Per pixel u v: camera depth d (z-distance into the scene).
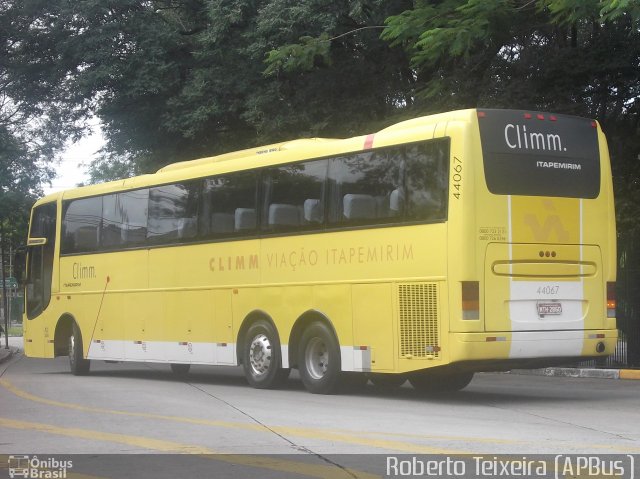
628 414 12.59
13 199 32.56
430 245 13.67
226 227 17.47
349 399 14.80
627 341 20.33
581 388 17.14
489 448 9.41
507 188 13.63
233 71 23.52
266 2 22.48
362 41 22.39
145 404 14.21
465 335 13.20
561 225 14.04
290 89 23.33
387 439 10.11
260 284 16.64
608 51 20.53
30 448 9.71
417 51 19.00
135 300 19.77
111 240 20.58
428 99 20.98
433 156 13.77
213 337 17.73
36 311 22.97
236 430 10.98
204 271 17.98
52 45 26.44
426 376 16.47
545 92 21.02
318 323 15.52
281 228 16.25
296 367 16.12
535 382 18.77
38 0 25.47
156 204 19.30
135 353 19.72
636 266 20.39
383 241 14.38
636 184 22.55
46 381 19.61
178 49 25.00
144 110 25.34
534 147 13.94
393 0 20.81
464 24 17.77
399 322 14.06
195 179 18.30
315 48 20.41
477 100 20.69
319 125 22.61
